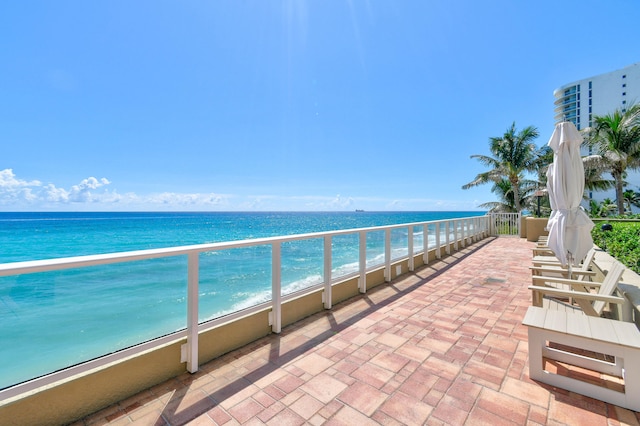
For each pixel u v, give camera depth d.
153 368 2.20
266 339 3.00
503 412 1.90
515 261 7.17
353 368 2.45
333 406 1.98
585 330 2.09
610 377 2.25
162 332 2.27
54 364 1.79
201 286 2.52
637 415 1.85
